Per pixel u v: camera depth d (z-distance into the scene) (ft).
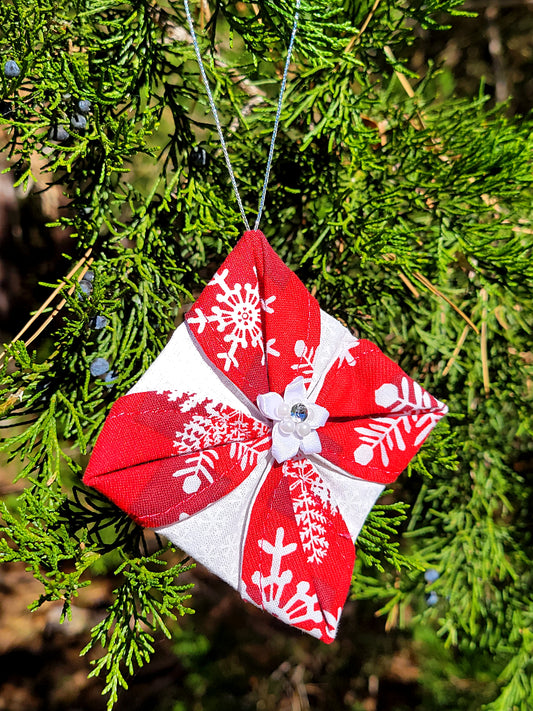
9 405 0.59
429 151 0.73
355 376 0.56
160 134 1.14
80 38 0.65
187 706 1.41
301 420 0.53
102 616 1.49
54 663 1.49
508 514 0.97
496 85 1.43
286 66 0.57
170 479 0.51
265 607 0.53
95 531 0.59
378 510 0.65
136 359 0.65
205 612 1.47
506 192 0.72
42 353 0.98
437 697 1.29
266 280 0.54
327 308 0.74
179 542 0.51
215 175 0.70
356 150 0.70
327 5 0.63
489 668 1.00
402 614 0.81
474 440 0.84
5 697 1.43
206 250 0.80
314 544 0.54
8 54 0.58
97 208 0.63
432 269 0.78
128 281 0.63
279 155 0.74
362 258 0.68
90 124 0.61
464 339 0.80
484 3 1.35
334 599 0.54
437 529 0.86
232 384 0.53
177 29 0.78
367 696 1.36
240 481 0.53
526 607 0.85
